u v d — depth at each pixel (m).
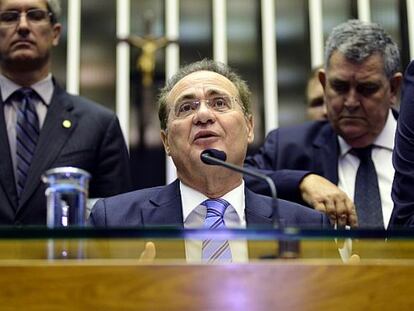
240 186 2.11
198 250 1.37
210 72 2.22
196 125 2.10
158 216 2.05
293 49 5.85
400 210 2.00
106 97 5.60
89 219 2.08
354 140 2.67
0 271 1.21
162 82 5.50
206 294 1.21
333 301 1.22
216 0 5.86
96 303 1.20
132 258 1.25
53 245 1.24
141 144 5.38
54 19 2.96
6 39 2.86
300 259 1.28
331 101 2.66
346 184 2.67
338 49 2.64
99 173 2.81
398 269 1.23
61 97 2.88
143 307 1.20
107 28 5.72
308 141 2.80
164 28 5.75
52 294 1.20
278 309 1.22
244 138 2.13
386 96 2.64
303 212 2.11
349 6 5.92
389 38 2.67
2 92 2.85
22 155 2.71
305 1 5.93
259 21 5.88
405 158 2.03
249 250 1.30
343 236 1.26
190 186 2.11
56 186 1.47
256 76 5.79
